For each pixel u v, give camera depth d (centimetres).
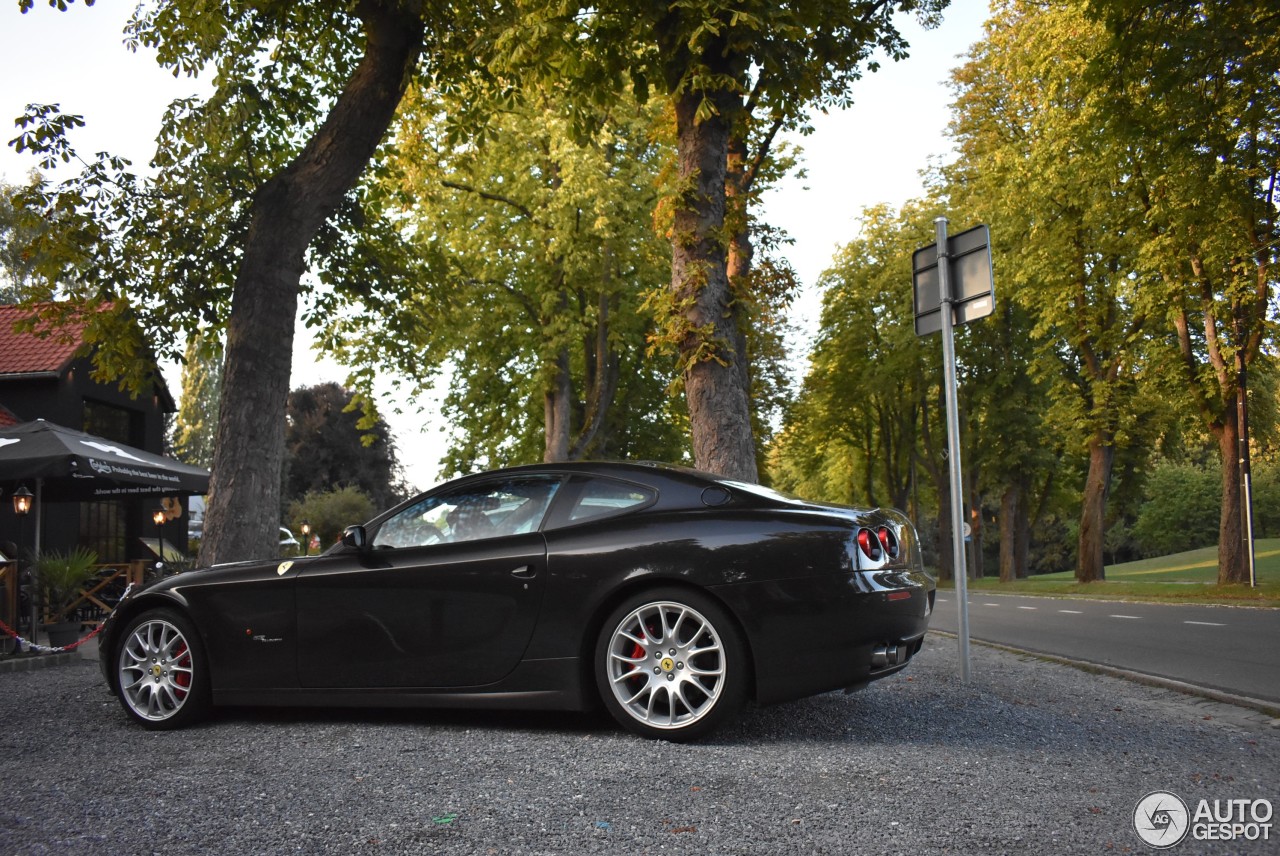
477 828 339
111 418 2064
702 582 484
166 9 1188
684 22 934
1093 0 1370
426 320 1614
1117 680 722
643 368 3133
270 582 562
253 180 1207
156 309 1195
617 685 496
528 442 3045
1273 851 309
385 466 5694
